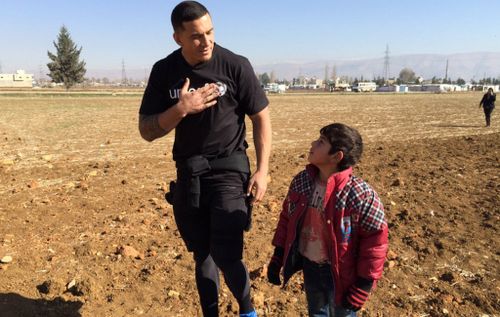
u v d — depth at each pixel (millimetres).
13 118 23781
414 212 6203
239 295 3076
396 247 5047
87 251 4828
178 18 2713
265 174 3027
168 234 5465
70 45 78125
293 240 2834
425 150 12562
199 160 2908
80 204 6648
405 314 3732
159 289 4105
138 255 4742
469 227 5609
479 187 7582
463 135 17188
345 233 2615
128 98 52625
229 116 2936
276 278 2990
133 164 10203
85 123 21281
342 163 2625
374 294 4027
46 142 14336
